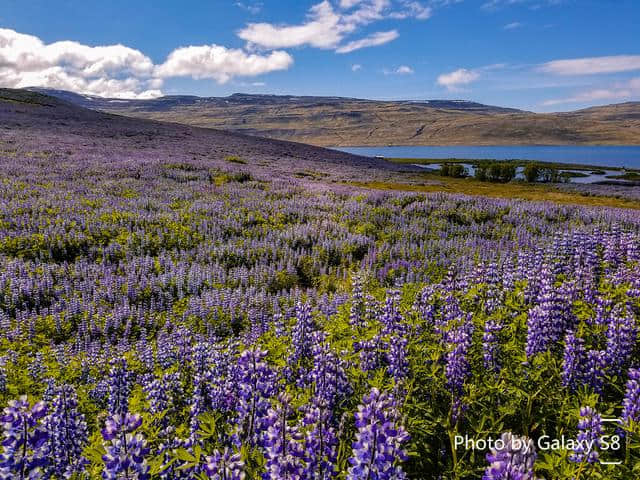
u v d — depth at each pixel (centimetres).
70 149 4016
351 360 569
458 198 2692
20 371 777
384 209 2317
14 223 1661
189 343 736
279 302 1212
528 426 475
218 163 4147
